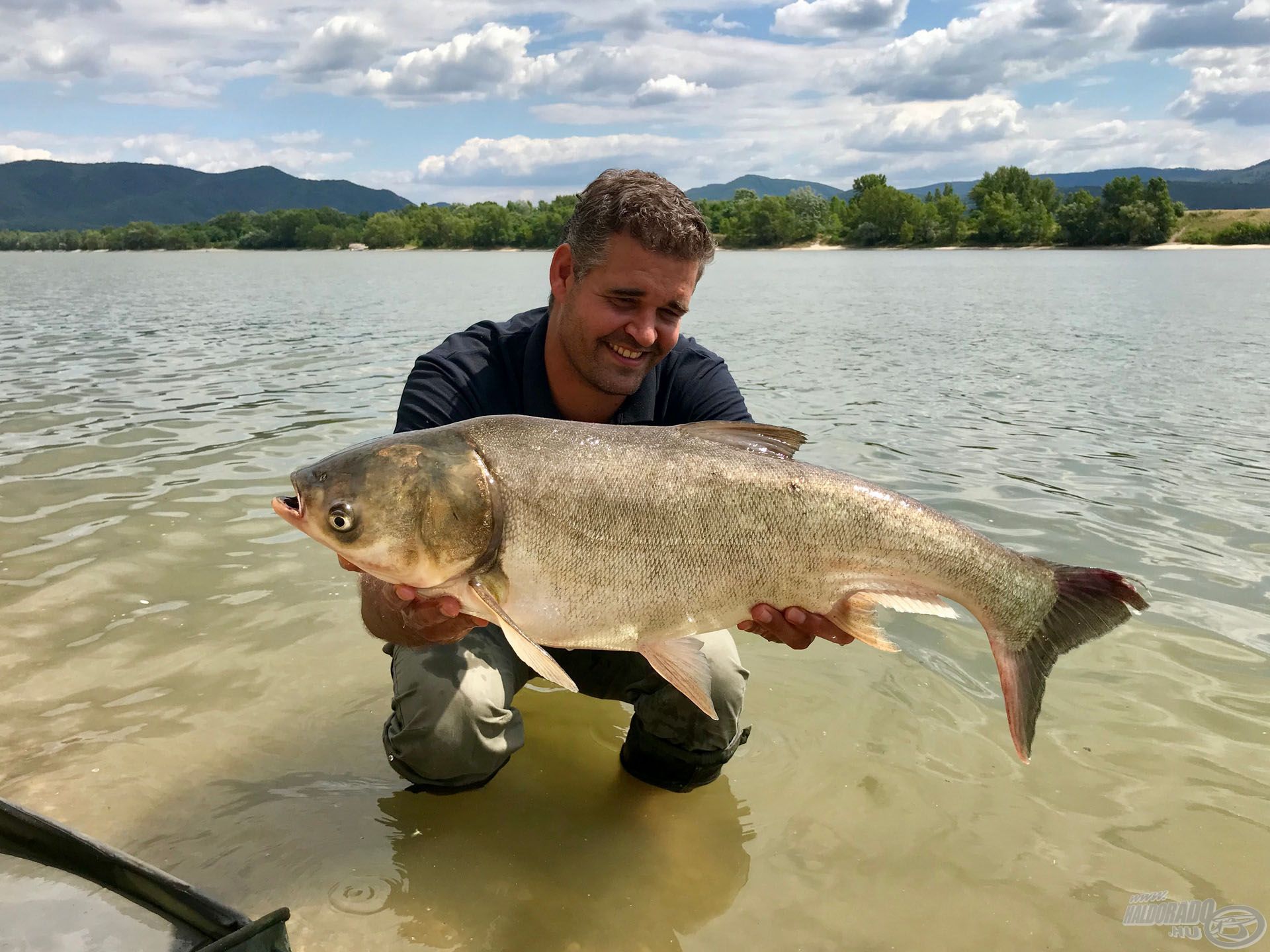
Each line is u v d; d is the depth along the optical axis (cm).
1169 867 107
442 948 96
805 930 99
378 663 149
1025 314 786
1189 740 130
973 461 262
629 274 112
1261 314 759
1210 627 160
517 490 98
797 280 1457
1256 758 126
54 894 84
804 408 342
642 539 99
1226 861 108
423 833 112
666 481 100
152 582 175
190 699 138
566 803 120
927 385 398
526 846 111
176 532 200
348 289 1196
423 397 122
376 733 132
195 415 323
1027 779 123
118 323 696
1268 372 434
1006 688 107
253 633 157
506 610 100
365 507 95
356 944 96
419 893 103
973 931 99
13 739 127
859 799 120
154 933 80
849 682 149
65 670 144
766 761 128
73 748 125
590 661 127
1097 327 659
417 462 96
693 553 100
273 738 130
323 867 106
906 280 1437
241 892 102
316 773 123
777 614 104
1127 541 195
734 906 103
